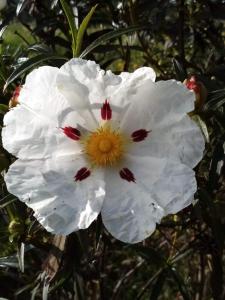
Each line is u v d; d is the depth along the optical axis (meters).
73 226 0.14
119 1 0.23
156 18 0.22
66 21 0.23
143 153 0.15
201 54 0.27
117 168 0.15
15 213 0.18
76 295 0.19
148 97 0.14
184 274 0.30
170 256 0.25
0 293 0.23
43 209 0.14
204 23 0.25
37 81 0.14
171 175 0.14
